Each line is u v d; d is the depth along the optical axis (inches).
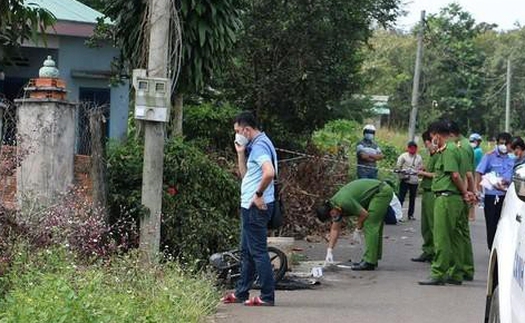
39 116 391.2
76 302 265.4
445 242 435.8
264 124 711.7
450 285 440.8
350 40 703.1
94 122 394.0
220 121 663.1
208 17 437.7
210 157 550.0
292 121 723.4
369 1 696.4
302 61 690.2
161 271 357.7
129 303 293.7
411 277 468.4
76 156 403.2
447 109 2279.8
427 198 527.8
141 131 429.7
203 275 376.8
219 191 458.0
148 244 389.1
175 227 429.1
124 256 358.0
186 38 435.8
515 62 2438.5
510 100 2394.2
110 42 655.8
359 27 704.4
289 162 661.3
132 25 448.8
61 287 277.0
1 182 378.9
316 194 637.9
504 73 2426.2
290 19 669.3
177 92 456.1
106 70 746.2
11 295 290.2
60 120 393.4
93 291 294.0
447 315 363.6
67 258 334.3
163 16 385.4
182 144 457.4
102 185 392.8
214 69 454.6
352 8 684.1
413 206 791.1
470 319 356.8
